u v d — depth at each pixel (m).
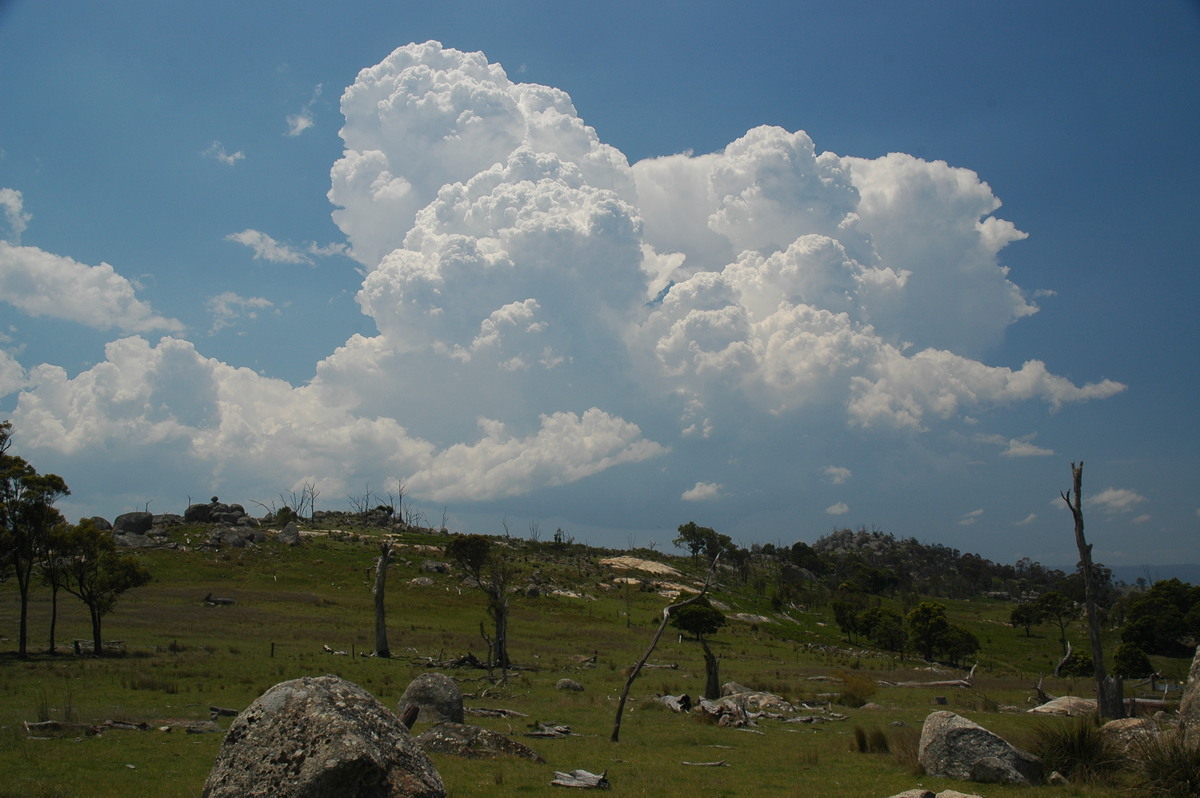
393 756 11.33
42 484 47.34
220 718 26.89
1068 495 31.20
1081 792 16.64
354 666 48.62
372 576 115.75
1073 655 83.75
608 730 28.69
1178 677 82.38
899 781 18.55
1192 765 16.22
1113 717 28.95
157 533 134.75
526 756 20.50
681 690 45.56
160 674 38.62
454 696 25.80
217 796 10.74
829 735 28.95
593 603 114.88
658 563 166.62
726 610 127.06
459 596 107.31
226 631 65.88
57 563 49.41
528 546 175.88
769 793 17.05
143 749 20.27
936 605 97.19
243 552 123.75
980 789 17.34
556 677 51.53
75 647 48.25
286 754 10.84
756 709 37.72
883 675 66.50
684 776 19.28
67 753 19.36
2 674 37.84
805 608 147.38
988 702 40.47
